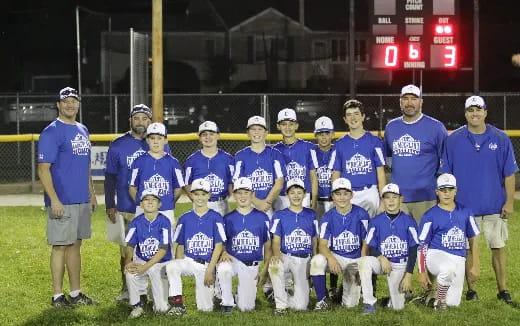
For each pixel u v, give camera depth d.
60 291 7.76
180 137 17.22
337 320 6.93
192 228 7.49
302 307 7.51
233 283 8.66
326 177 8.53
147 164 7.83
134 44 13.70
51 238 7.61
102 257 10.20
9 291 8.40
